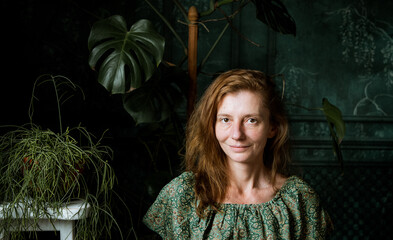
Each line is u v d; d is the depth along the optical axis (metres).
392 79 2.32
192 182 1.09
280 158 1.15
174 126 1.69
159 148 1.91
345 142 2.33
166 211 1.11
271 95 1.06
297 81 2.30
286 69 2.29
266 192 1.08
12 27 2.10
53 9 2.14
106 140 2.10
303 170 2.35
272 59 2.27
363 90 2.32
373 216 2.40
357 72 2.31
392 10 2.30
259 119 0.99
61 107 2.13
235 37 2.24
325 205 2.38
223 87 1.00
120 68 1.45
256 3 1.71
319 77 2.30
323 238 1.11
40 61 2.13
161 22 2.21
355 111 2.32
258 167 1.08
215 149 1.07
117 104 2.20
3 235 1.22
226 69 2.26
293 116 2.29
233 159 1.01
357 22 2.29
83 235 1.26
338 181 2.38
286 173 1.18
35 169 1.14
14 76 2.06
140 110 1.52
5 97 2.03
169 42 2.22
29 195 1.21
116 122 2.20
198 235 1.04
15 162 1.17
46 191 1.19
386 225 2.38
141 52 1.49
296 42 2.29
